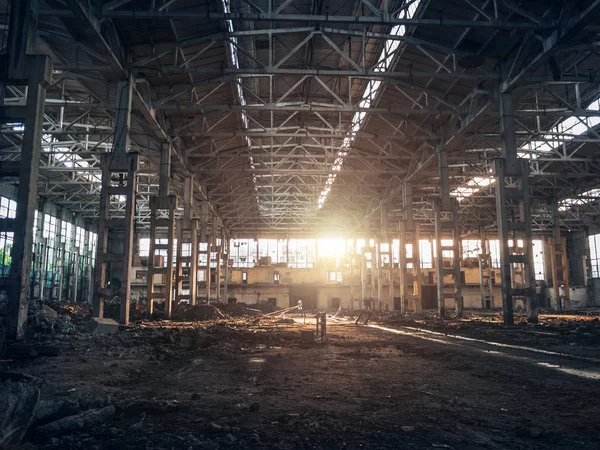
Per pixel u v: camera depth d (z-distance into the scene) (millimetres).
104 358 12461
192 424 6160
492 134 30375
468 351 14898
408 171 39594
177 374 10398
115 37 20016
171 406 6883
